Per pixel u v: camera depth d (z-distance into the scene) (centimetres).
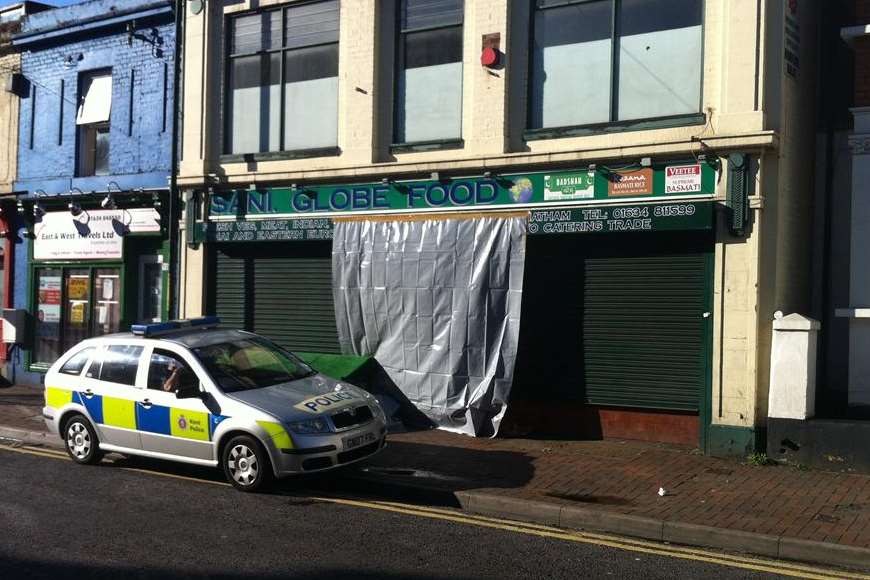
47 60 1661
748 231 974
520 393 1143
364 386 1212
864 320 957
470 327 1140
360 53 1273
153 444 909
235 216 1377
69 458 1030
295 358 990
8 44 1717
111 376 957
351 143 1277
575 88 1119
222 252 1413
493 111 1155
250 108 1399
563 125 1126
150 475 931
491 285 1129
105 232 1551
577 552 663
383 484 862
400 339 1206
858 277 971
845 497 793
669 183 1027
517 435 1130
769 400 945
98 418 955
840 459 900
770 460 939
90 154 1622
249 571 606
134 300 1546
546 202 1109
